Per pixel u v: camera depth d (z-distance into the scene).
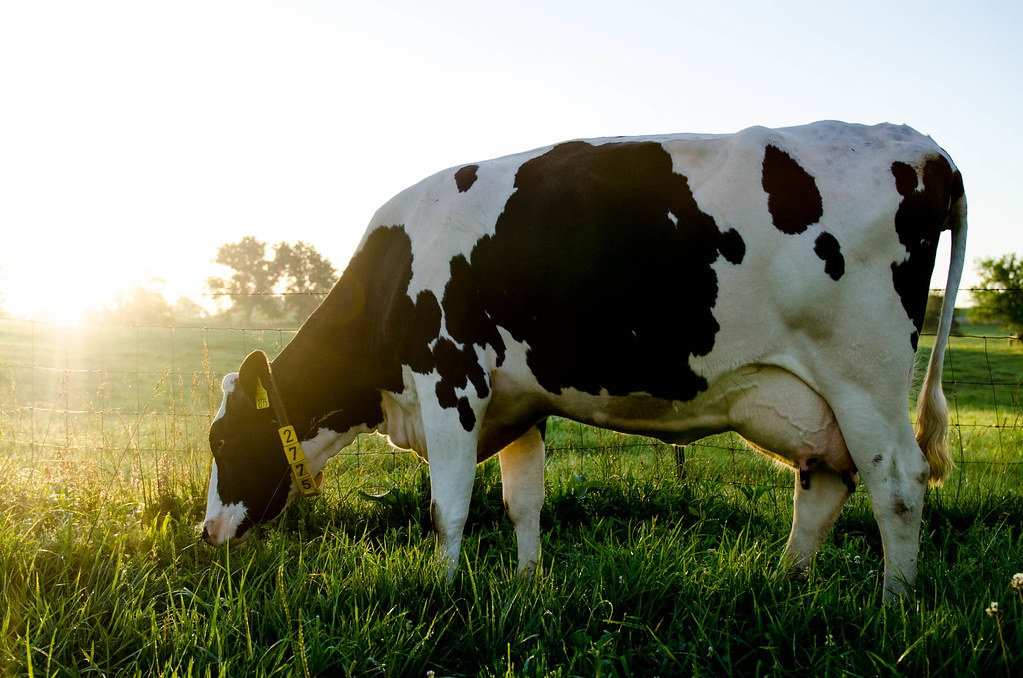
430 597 3.04
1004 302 36.25
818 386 3.08
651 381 3.27
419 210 3.67
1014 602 2.73
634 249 3.14
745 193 3.03
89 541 3.60
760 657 2.76
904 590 2.99
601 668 2.52
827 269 2.97
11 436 6.68
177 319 36.09
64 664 2.59
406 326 3.61
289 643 2.71
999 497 4.93
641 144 3.29
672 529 4.56
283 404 3.99
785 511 4.75
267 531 4.29
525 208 3.37
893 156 3.04
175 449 5.42
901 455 3.04
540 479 3.95
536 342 3.39
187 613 2.92
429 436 3.58
